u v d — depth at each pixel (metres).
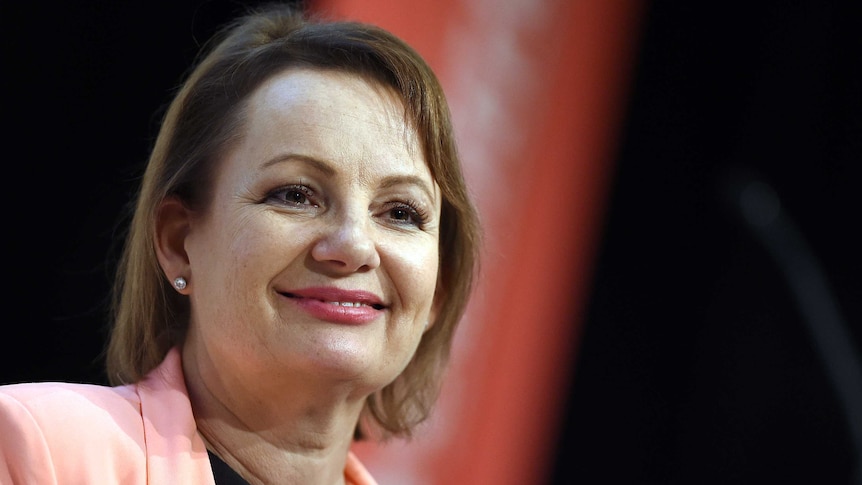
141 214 5.16
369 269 4.80
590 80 9.80
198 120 5.02
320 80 4.88
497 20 9.11
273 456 5.03
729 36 13.30
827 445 12.94
